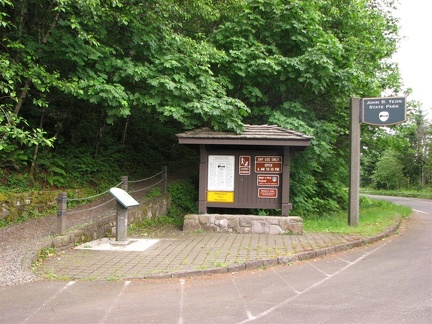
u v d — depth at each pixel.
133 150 14.51
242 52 11.13
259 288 5.32
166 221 10.73
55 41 8.98
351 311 4.45
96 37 9.27
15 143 9.48
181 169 14.94
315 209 13.16
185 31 13.64
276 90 11.83
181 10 10.76
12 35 8.80
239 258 6.58
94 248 7.33
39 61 9.34
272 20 11.83
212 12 11.95
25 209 8.73
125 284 5.40
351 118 10.34
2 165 9.13
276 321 4.17
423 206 21.39
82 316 4.31
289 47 12.13
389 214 13.20
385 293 5.09
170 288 5.28
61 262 6.33
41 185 9.96
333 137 12.91
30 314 4.35
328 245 7.64
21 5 8.78
